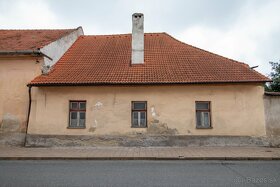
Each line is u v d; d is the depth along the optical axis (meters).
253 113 14.63
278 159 11.16
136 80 14.60
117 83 14.48
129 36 20.41
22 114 15.20
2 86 15.54
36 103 15.02
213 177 7.83
